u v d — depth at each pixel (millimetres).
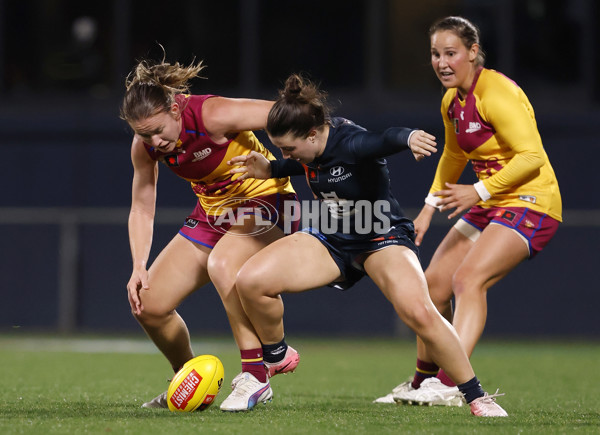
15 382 21422
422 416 14594
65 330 42531
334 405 16797
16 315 43469
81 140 44625
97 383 21297
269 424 13227
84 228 43375
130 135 44250
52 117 44781
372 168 14367
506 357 31531
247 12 45750
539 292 40000
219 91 46031
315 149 14211
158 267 15805
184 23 46156
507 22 44344
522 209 16906
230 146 15680
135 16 46438
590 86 44094
